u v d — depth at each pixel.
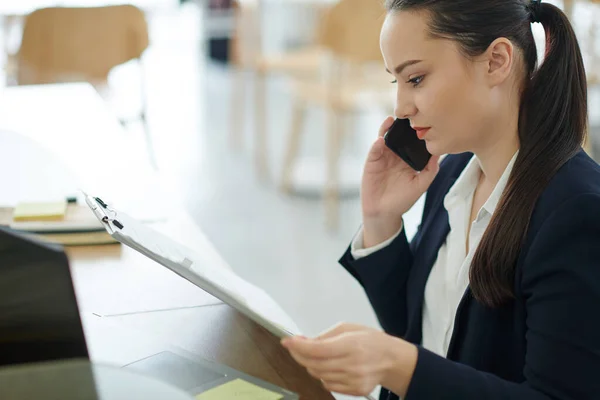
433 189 1.30
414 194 1.24
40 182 1.79
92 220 1.46
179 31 7.50
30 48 3.11
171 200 1.69
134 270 1.32
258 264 3.10
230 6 6.15
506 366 1.06
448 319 1.18
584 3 3.37
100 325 1.09
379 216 1.26
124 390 0.56
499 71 1.01
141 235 0.95
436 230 1.23
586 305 0.92
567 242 0.94
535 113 1.03
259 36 4.24
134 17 3.17
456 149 1.06
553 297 0.94
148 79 6.22
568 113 1.03
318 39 3.36
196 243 1.45
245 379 0.93
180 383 0.92
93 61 3.16
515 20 1.02
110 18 3.14
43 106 2.49
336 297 2.83
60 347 0.74
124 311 1.16
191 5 6.76
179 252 1.02
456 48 0.99
